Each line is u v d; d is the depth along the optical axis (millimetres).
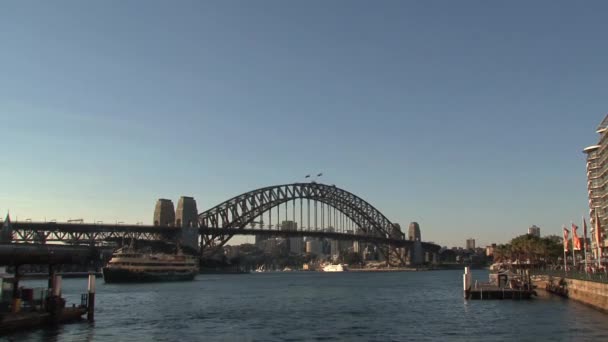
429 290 184000
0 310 71625
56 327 75438
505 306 105125
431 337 72812
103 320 88875
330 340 71812
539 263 173250
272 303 130375
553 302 108312
